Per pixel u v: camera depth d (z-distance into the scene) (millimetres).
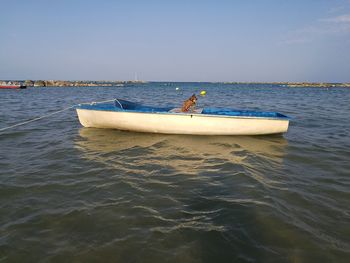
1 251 3211
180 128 9148
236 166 6195
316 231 3596
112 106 10062
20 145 8211
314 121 13344
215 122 8898
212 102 26797
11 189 4953
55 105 21016
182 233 3535
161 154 7223
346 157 7062
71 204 4359
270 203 4344
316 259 3068
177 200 4488
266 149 7777
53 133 9938
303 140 8953
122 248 3240
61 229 3646
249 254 3145
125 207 4242
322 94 47438
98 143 8375
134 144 8227
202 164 6387
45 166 6262
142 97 35562
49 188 5012
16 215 4027
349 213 4098
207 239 3410
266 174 5762
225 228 3650
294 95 43500
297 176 5660
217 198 4555
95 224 3760
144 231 3580
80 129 10547
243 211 4090
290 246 3285
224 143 8359
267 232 3561
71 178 5508
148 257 3090
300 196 4656
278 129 9102
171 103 25234
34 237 3475
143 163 6473
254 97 37250
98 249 3225
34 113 15680
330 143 8555
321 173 5867
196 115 8836
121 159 6793
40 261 3045
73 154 7242
